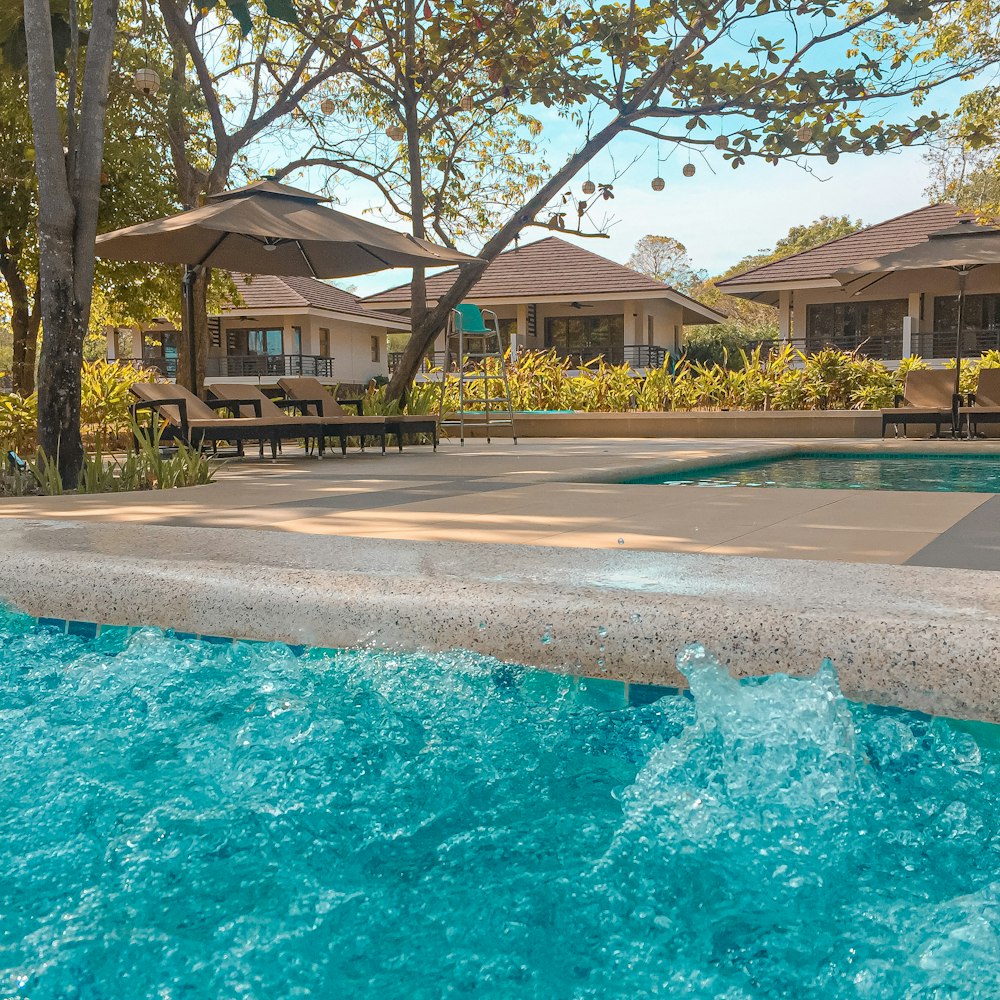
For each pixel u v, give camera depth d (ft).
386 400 39.70
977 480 23.12
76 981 3.70
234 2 21.42
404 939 4.00
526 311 99.71
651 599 6.33
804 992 3.58
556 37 34.53
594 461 25.20
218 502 15.57
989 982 3.53
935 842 4.67
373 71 38.73
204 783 5.50
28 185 42.09
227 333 114.32
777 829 4.86
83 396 38.45
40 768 5.72
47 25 18.07
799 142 32.48
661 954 3.85
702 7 30.86
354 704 6.52
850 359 49.29
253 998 3.59
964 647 5.36
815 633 5.72
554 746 5.91
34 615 8.25
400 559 8.13
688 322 121.08
